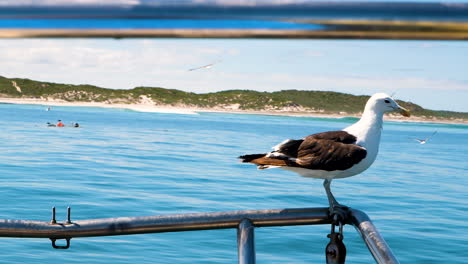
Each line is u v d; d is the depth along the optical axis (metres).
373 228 2.74
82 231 2.75
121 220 2.73
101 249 10.18
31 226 2.69
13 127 51.97
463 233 12.47
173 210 14.02
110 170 21.84
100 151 30.92
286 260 9.97
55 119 81.31
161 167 23.88
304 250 10.59
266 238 11.33
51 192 15.71
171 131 60.59
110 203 14.49
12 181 17.50
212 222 2.76
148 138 46.09
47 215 12.72
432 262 10.13
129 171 21.83
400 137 83.06
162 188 17.58
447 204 16.86
